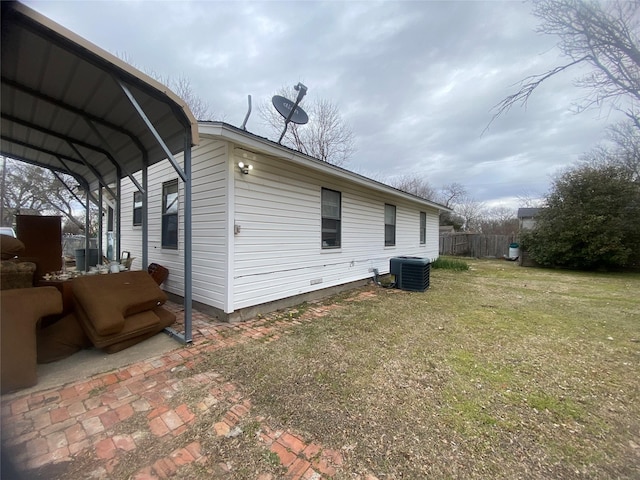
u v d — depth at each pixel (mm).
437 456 1710
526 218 17969
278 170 4785
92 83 2924
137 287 3402
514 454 1737
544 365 2955
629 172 10547
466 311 4977
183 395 2305
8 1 1763
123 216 7551
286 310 4910
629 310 5125
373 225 7758
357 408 2174
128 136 4246
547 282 8180
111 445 1754
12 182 14477
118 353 3053
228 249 4020
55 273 4426
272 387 2449
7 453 1664
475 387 2510
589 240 10453
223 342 3404
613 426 2020
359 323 4242
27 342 2389
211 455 1690
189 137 3189
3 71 2705
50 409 2100
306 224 5441
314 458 1682
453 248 17141
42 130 4109
